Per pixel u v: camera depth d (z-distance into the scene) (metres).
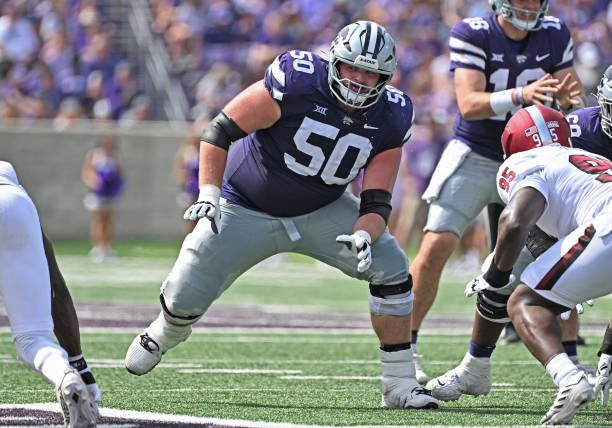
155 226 63.72
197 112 64.12
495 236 21.78
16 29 65.81
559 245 14.04
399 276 16.31
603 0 66.56
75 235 63.09
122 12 67.00
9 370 20.59
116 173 55.78
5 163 13.59
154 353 17.22
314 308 35.97
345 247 16.55
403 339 16.47
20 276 12.80
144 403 16.41
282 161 16.12
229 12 68.00
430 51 65.06
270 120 15.87
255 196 16.41
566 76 19.17
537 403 17.05
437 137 54.31
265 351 24.78
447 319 32.94
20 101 64.25
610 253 13.65
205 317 32.47
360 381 19.88
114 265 52.75
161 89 65.44
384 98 16.19
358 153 16.05
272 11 68.81
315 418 14.98
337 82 15.52
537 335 13.94
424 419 14.98
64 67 65.19
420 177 54.41
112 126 63.31
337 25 67.75
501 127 20.67
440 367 22.38
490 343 17.03
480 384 17.23
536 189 14.20
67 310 14.23
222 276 16.58
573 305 14.15
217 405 16.23
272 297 39.84
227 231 16.47
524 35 20.84
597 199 14.02
